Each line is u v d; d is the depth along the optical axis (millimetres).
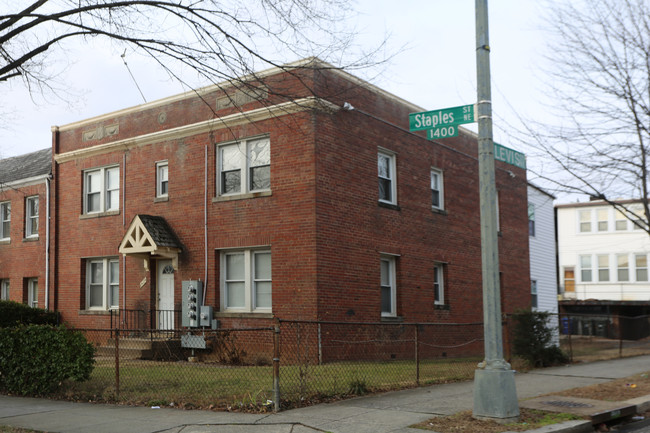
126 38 9516
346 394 10773
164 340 17688
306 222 16141
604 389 11766
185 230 18547
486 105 9000
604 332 34000
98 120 21219
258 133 17281
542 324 16406
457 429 8070
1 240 24188
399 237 18953
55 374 11531
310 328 15852
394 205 18844
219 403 9961
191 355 17562
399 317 18641
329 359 15922
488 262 8758
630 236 40406
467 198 22609
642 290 39594
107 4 9367
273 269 16625
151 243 17984
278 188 16734
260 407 9523
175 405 10211
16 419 9508
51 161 24016
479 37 9148
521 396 10953
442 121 9367
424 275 19891
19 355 11930
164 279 19266
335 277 16422
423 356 19344
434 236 20562
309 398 10234
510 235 24953
